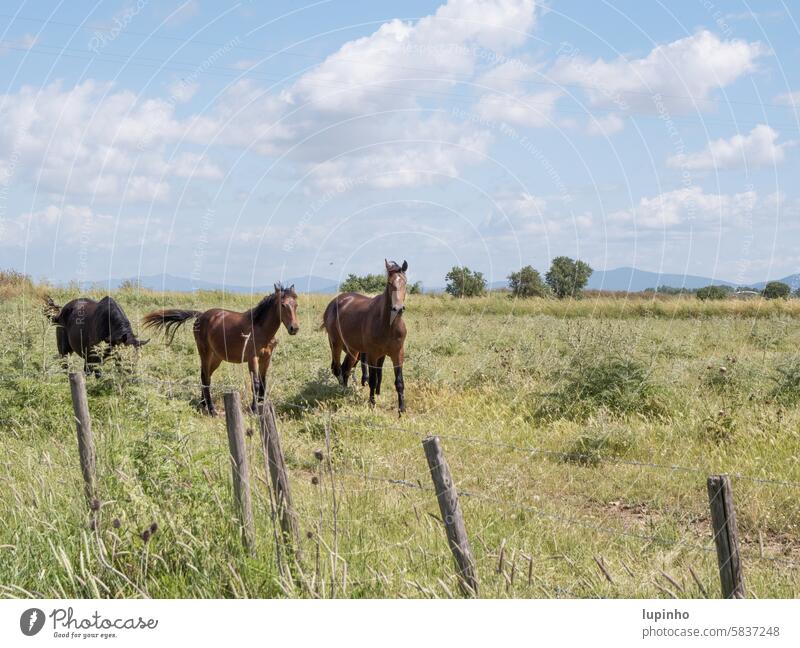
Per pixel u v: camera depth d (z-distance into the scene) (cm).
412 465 790
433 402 1123
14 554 477
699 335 1920
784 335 1836
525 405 1037
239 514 460
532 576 464
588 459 793
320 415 952
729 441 823
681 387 1059
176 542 460
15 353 1071
